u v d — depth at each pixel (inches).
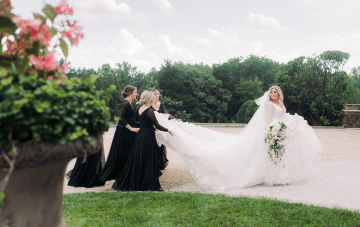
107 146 351.6
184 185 188.9
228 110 1636.3
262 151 184.7
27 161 55.3
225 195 158.4
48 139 55.9
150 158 172.1
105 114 66.8
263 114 191.5
